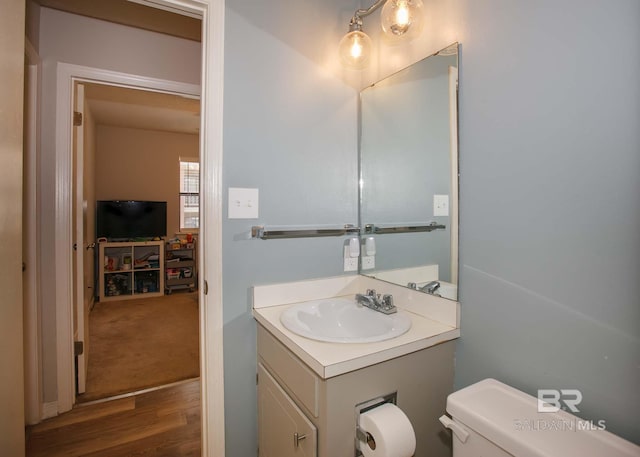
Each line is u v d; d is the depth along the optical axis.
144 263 4.80
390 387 1.04
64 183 2.02
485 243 1.08
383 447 0.89
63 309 2.04
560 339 0.89
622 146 0.76
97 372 2.54
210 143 1.32
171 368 2.62
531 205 0.95
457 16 1.17
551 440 0.73
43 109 1.96
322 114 1.57
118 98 3.06
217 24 1.32
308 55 1.53
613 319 0.79
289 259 1.50
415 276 1.36
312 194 1.55
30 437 1.81
